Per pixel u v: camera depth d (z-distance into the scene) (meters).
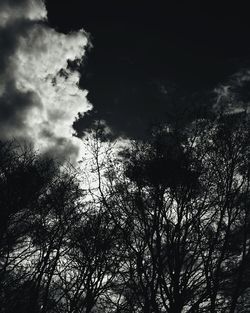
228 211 15.15
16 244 14.28
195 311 13.36
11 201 14.78
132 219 15.43
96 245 14.48
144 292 13.33
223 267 14.33
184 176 15.62
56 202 15.38
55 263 13.76
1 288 12.78
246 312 13.86
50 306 13.14
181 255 14.03
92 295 13.45
